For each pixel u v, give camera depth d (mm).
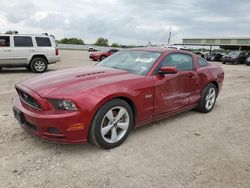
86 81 3562
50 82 3574
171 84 4422
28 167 3070
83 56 31250
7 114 4969
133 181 2895
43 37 12188
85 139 3328
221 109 6160
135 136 4141
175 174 3080
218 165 3354
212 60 33688
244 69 20406
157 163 3312
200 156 3578
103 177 2941
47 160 3252
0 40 11227
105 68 4414
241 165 3391
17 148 3529
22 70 13055
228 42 43844
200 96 5398
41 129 3213
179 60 4828
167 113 4504
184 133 4406
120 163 3262
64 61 21328
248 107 6504
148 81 3988
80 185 2775
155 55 4504
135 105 3805
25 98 3582
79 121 3193
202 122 5059
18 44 11594
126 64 4547
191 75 4945
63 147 3617
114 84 3568
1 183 2746
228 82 11234
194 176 3059
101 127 3422
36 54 11984
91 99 3256
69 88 3330
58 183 2791
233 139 4277
